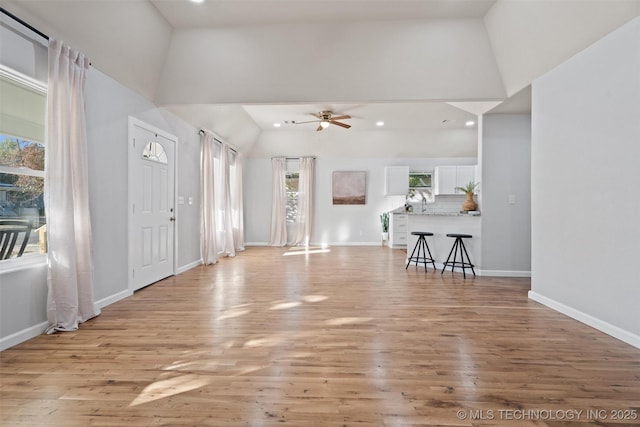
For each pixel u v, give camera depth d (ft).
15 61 7.14
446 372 6.13
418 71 12.40
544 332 8.13
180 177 15.38
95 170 9.73
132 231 11.62
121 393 5.40
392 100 13.06
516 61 11.12
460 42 11.75
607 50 7.95
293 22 11.55
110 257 10.46
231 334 7.96
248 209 27.27
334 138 25.26
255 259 19.74
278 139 25.38
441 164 26.86
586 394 5.42
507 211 14.69
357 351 7.04
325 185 27.22
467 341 7.58
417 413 4.91
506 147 14.64
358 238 27.17
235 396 5.34
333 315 9.39
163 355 6.80
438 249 16.60
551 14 8.86
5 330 7.07
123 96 11.10
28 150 7.93
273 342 7.49
